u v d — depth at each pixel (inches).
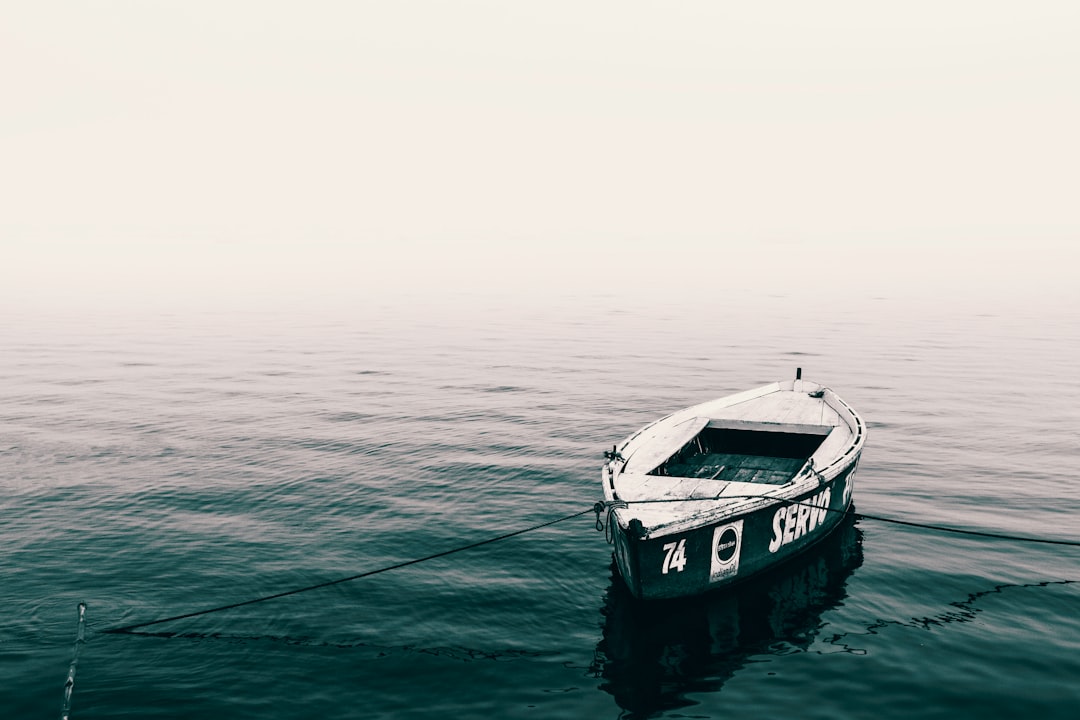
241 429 1080.2
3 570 625.3
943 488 819.4
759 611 563.2
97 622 546.0
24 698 457.1
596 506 559.5
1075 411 1170.0
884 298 3169.3
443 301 3230.8
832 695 462.6
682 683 478.0
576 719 445.1
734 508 561.3
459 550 668.1
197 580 612.4
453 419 1139.9
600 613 563.5
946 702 452.8
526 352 1797.5
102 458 938.1
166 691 467.5
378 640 526.9
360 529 717.9
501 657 507.5
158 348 1884.8
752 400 874.8
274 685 475.5
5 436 1036.5
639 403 1243.2
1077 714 439.2
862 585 600.4
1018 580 605.6
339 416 1159.6
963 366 1568.7
